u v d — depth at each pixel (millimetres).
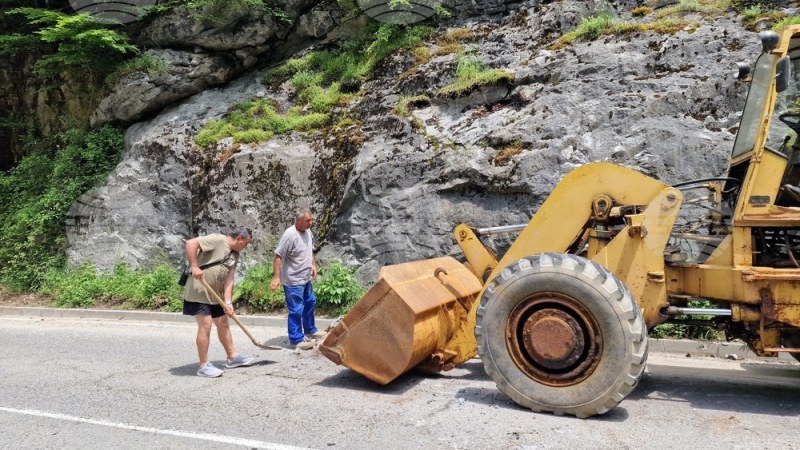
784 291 4809
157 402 5531
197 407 5352
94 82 14984
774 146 5133
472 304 6367
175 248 12234
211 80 13977
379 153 10609
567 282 4793
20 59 16422
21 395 5859
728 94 8906
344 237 10539
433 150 10219
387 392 5621
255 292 10414
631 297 4719
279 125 12320
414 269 6059
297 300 7973
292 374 6402
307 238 8172
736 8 10109
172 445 4492
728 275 4984
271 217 11445
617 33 10359
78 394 5852
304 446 4383
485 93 10633
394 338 5543
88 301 11711
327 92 12633
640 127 9023
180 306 10891
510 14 11977
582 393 4746
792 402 5289
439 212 9734
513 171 9305
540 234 5547
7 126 16328
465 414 4938
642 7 11016
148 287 11398
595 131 9281
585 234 5801
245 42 13883
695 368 6637
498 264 5703
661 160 8664
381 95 11688
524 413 4922
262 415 5082
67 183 13922
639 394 5527
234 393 5750
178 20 13914
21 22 15969
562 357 4801
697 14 10312
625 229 5191
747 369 6594
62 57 14219
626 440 4348
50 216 13453
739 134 5566
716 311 4996
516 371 4992
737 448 4199
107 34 13492
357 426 4754
